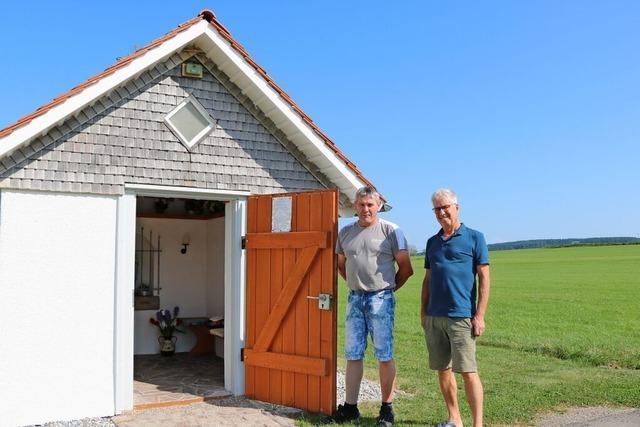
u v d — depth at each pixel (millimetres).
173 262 12047
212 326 10961
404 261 6707
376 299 6707
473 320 6039
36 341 6895
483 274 6051
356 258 6758
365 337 6863
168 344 11320
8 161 6836
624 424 6750
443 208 6141
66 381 7012
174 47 7508
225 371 8312
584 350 12195
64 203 7129
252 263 8031
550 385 8898
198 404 7738
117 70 7152
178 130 7852
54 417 6922
